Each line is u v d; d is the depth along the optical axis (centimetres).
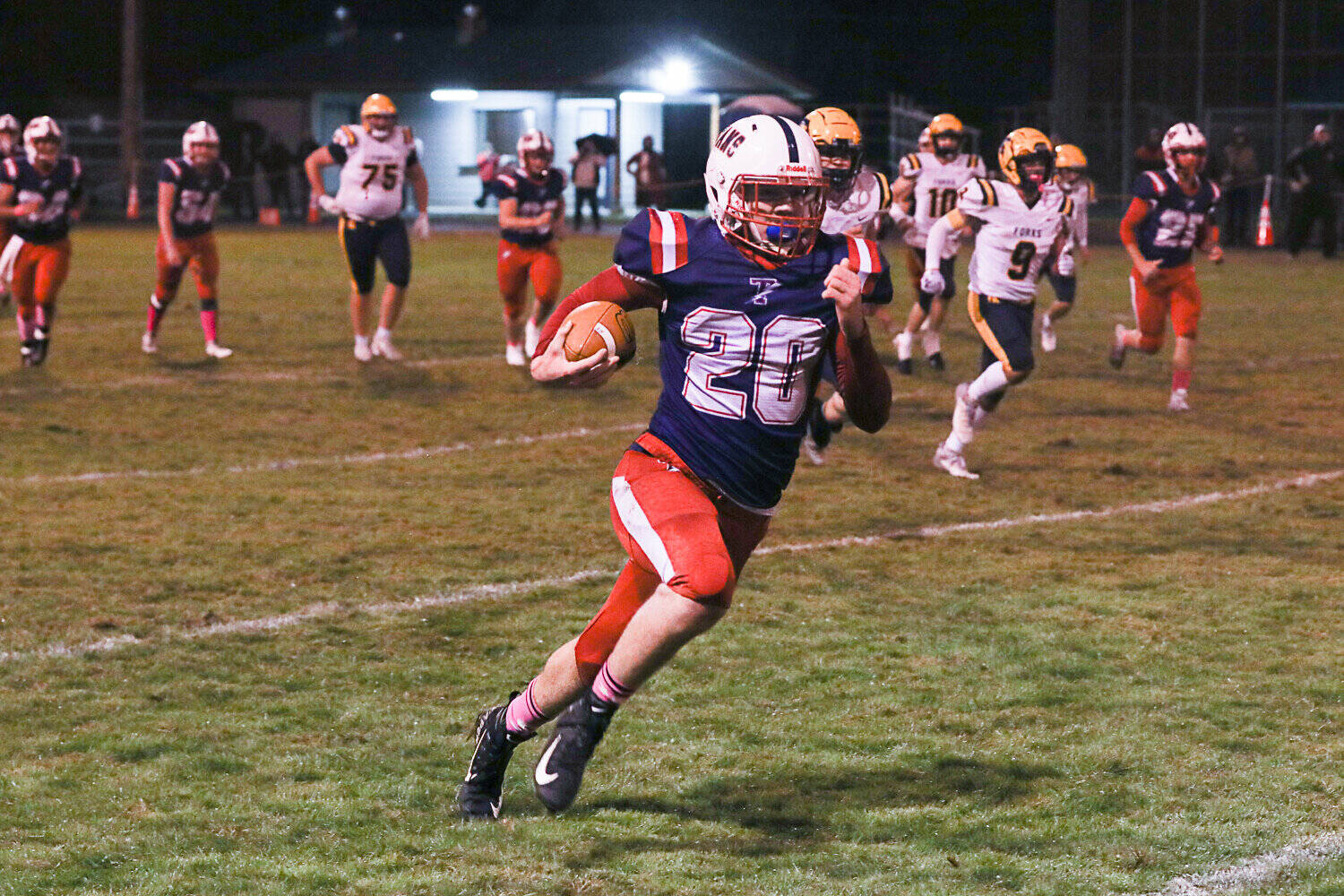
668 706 1505
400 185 3781
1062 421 3192
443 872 1139
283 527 2242
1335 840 1201
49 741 1399
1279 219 9894
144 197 10850
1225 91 11025
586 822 1236
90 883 1114
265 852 1170
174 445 2850
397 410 3247
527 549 2128
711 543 1115
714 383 1162
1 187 3506
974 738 1426
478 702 1516
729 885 1119
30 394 3356
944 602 1880
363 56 11675
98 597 1872
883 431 3072
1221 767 1355
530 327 3900
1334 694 1542
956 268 6194
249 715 1473
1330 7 10688
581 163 9169
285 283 5941
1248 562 2081
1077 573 2017
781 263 1159
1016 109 11838
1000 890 1116
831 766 1357
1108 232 9681
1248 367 3953
